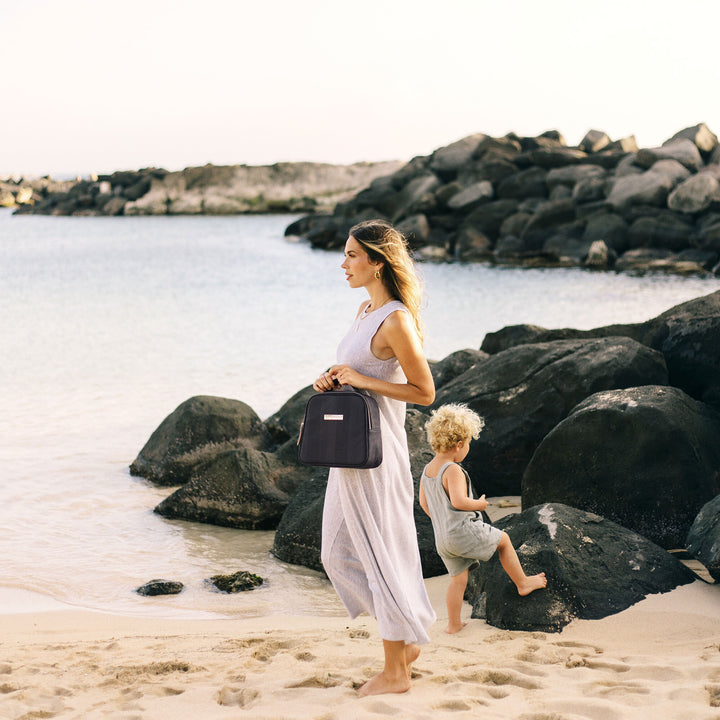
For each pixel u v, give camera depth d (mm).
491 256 39281
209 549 7129
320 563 6609
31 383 14062
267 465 8031
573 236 38125
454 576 4754
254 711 3283
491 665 3891
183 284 30688
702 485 6426
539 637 4418
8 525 7617
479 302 24453
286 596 6031
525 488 7000
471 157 50531
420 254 40875
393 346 3416
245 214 89688
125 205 90000
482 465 8070
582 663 3900
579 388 7895
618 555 4918
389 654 3473
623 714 3174
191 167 91625
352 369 3443
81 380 14289
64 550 7012
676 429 6445
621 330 9945
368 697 3361
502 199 45188
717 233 33500
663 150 41531
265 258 41625
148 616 5605
